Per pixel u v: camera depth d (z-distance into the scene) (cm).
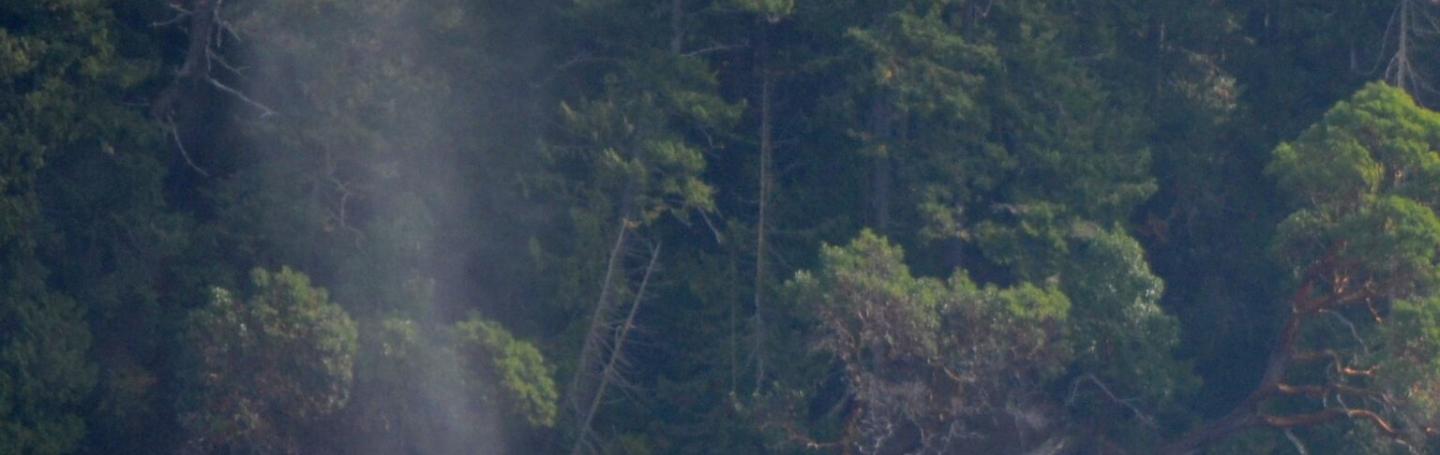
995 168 11188
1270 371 10581
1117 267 10700
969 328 10275
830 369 11288
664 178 11019
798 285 10494
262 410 10244
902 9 10938
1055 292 10469
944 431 10556
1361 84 11544
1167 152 11994
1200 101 11912
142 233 10981
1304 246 10119
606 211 11062
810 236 11562
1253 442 10725
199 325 10238
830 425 10881
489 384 10381
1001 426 10731
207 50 11062
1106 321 10656
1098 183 11075
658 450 11319
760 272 11381
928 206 10981
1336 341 10481
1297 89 11875
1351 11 11519
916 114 11212
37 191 10919
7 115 10550
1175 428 11306
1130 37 12062
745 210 11812
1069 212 11025
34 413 10669
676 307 11606
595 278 11050
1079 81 11256
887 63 10900
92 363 10875
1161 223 11962
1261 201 12006
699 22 11456
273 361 10162
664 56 11150
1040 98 11231
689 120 11219
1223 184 12119
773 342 11231
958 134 11181
